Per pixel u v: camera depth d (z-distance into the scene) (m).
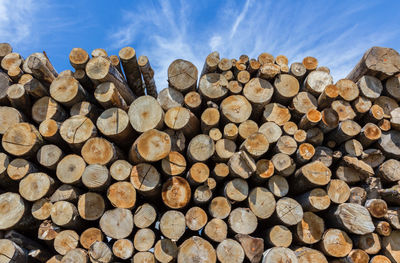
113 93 2.85
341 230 2.70
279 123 3.14
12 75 3.12
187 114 2.83
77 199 2.66
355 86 3.15
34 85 2.82
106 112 2.79
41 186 2.57
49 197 2.67
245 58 3.63
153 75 3.98
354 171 2.95
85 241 2.54
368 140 2.97
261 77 3.27
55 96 2.86
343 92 3.15
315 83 3.26
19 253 2.51
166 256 2.43
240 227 2.57
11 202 2.58
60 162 2.59
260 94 3.14
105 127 2.73
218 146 2.85
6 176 2.74
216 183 2.80
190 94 3.12
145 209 2.60
